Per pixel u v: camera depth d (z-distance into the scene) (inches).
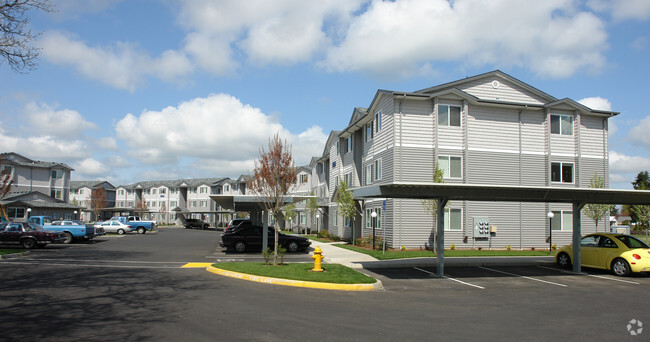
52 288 438.9
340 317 328.8
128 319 310.0
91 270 591.5
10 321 300.4
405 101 968.3
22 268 607.2
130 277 525.7
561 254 698.8
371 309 362.3
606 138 1079.6
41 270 585.9
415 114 968.9
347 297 419.8
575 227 641.0
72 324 293.6
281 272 534.3
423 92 983.0
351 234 1262.3
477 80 1031.6
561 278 575.8
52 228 1179.3
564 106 1048.2
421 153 960.9
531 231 1011.3
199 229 2674.7
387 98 1003.9
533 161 1028.5
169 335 269.9
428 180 956.6
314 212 1683.1
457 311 360.5
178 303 369.1
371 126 1151.6
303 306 367.6
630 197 641.0
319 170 1924.2
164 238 1513.3
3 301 370.3
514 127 1025.5
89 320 305.6
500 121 1017.5
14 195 2022.6
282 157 682.8
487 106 1010.1
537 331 296.4
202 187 3405.5
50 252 896.9
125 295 403.9
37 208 2041.1
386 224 992.9
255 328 289.7
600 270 660.7
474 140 994.7
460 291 468.8
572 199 623.5
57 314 323.0
